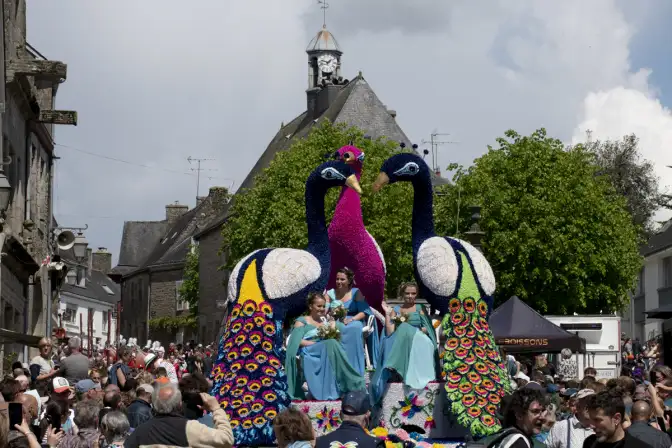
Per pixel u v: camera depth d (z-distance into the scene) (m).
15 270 28.95
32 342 20.39
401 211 44.59
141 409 12.07
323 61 77.94
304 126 75.81
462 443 13.95
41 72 27.09
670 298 58.88
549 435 11.52
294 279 14.49
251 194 49.53
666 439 9.05
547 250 43.22
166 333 89.62
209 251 76.75
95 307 97.25
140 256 105.50
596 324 31.88
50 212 36.25
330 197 42.59
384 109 69.88
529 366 25.12
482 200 43.44
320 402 13.98
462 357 14.34
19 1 29.19
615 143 75.00
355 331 14.43
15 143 28.53
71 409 14.46
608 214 44.66
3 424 7.77
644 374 22.86
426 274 14.79
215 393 14.08
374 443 9.05
